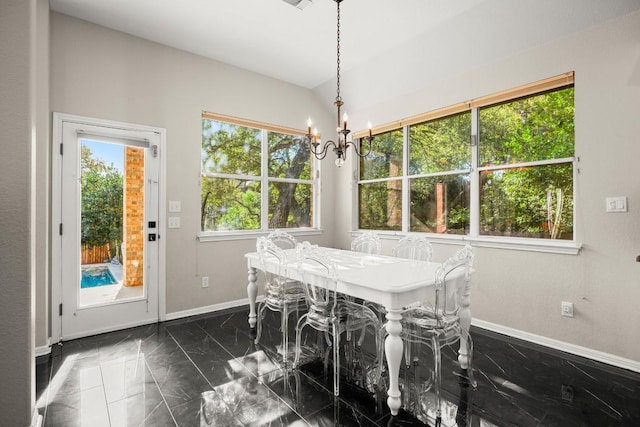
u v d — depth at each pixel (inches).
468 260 76.9
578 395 77.8
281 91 165.3
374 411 72.1
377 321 90.7
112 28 119.3
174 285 133.5
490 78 119.3
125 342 109.5
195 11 109.2
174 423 67.6
